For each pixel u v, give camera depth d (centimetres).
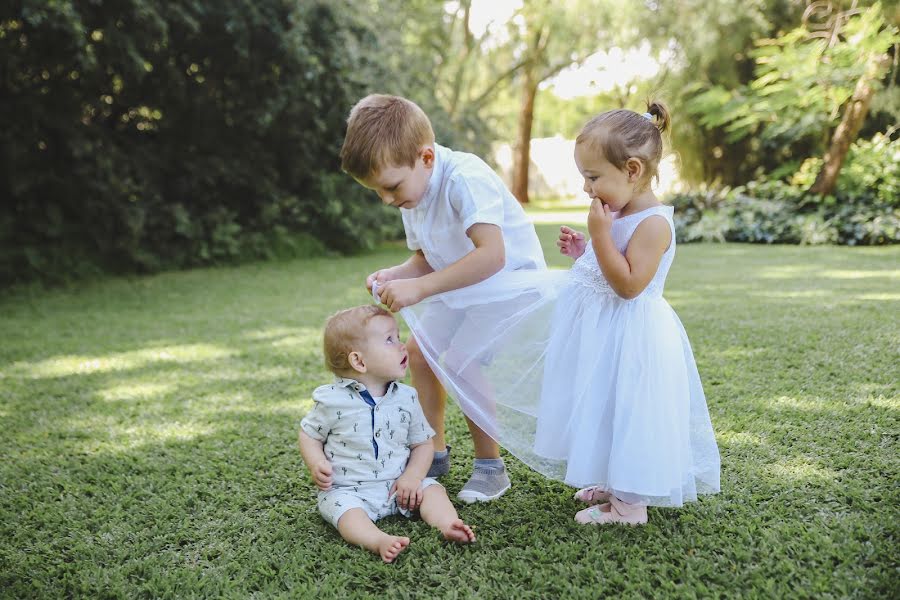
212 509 198
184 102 739
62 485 217
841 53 881
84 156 657
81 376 339
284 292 576
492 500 200
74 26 558
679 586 151
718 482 184
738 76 1205
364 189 862
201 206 785
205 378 329
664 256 181
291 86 755
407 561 167
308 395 298
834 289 497
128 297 565
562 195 2231
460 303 196
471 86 1936
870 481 193
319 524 188
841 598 143
